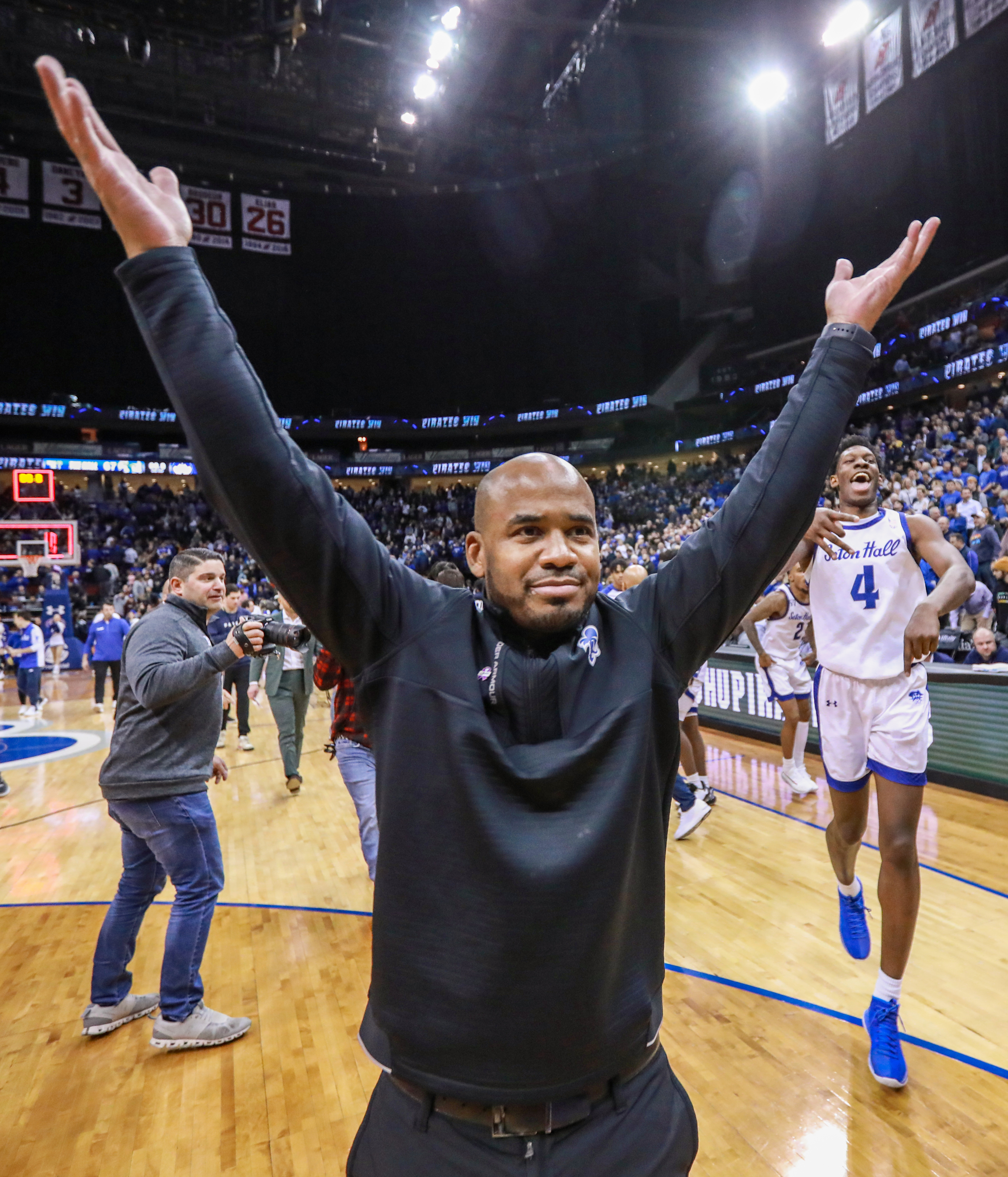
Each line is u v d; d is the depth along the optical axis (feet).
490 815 2.88
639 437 94.79
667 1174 3.08
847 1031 8.20
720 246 83.82
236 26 61.36
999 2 51.96
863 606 8.15
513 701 3.07
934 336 59.88
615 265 90.43
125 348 87.76
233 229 87.71
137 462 85.10
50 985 10.11
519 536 3.15
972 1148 6.36
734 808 16.83
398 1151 3.04
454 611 3.29
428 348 96.73
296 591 3.08
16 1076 7.98
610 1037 2.96
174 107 72.95
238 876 14.17
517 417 93.61
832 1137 6.54
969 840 14.02
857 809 8.50
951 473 41.63
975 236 59.16
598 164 85.51
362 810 12.20
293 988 9.77
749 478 3.48
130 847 8.91
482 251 94.99
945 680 17.65
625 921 3.07
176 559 9.19
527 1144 2.90
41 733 31.30
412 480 103.45
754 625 16.26
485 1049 2.83
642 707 3.13
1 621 54.90
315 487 3.02
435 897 2.93
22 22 61.62
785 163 75.25
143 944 11.11
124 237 2.94
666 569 3.54
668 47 68.69
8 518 74.64
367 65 69.67
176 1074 7.93
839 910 10.75
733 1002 8.87
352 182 88.99
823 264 73.77
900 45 60.90
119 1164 6.58
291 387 94.17
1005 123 56.44
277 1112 7.27
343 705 12.19
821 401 3.51
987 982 9.12
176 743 8.44
